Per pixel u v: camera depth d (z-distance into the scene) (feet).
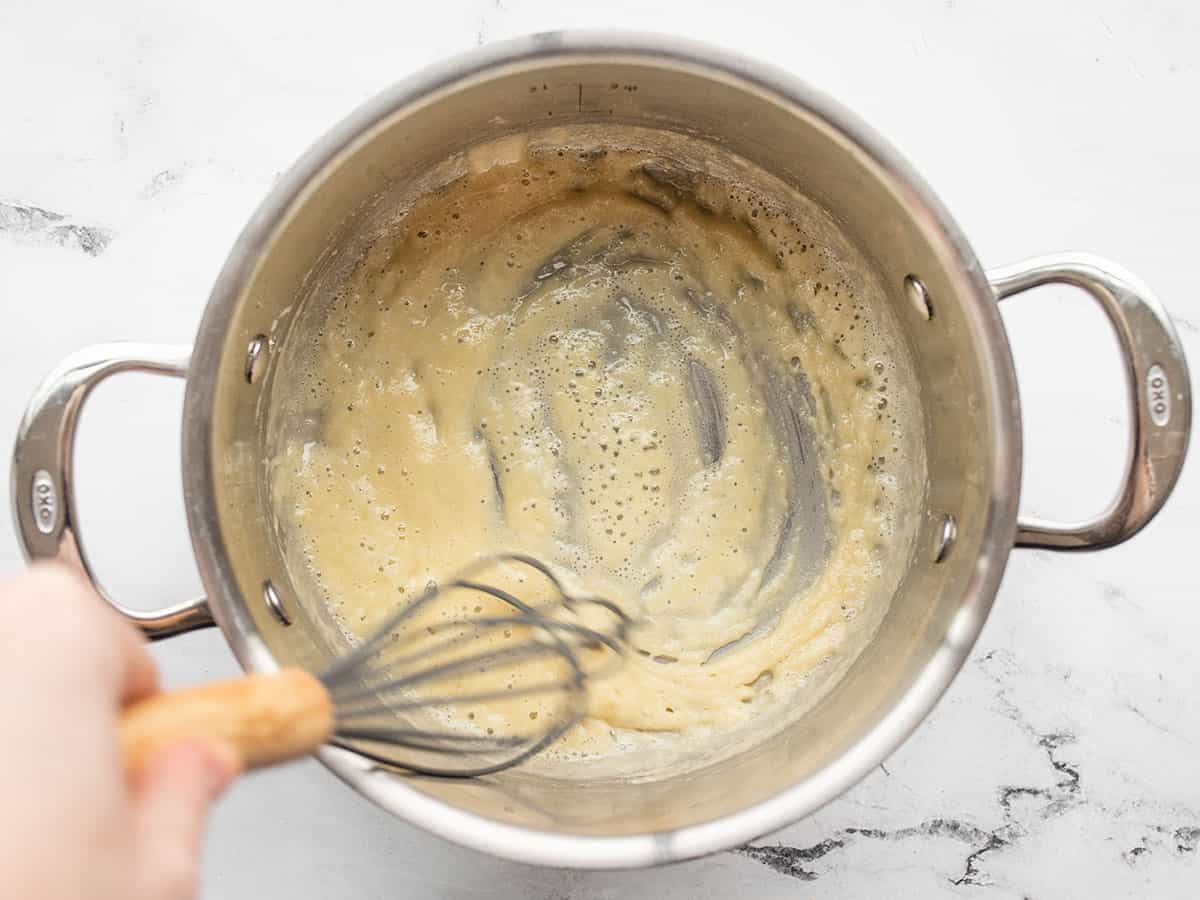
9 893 0.58
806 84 1.14
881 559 1.45
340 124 1.12
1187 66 1.46
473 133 1.34
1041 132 1.45
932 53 1.46
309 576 1.42
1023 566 1.43
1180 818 1.39
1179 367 1.08
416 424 1.49
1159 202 1.44
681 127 1.38
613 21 1.45
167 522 1.42
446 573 1.45
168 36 1.45
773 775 1.19
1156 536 1.42
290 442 1.44
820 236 1.48
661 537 1.49
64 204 1.45
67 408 1.07
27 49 1.46
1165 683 1.41
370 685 1.37
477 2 1.45
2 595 0.69
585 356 1.54
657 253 1.55
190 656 1.40
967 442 1.21
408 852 1.39
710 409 1.53
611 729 1.40
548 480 1.50
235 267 1.11
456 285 1.52
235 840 1.39
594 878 1.38
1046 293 1.44
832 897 1.39
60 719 0.64
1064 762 1.41
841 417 1.49
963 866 1.39
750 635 1.46
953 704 1.42
